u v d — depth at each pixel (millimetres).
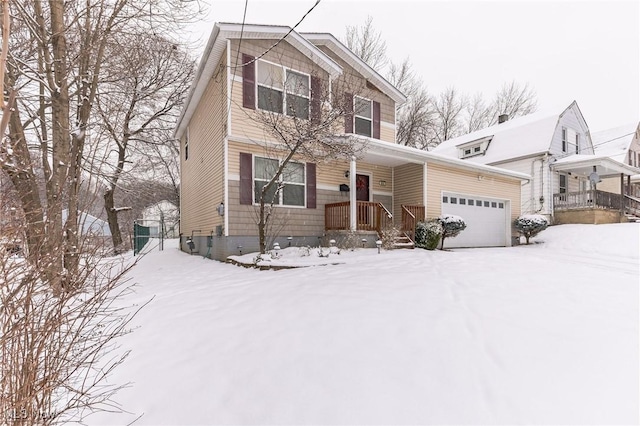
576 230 13328
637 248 10133
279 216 8961
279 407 2066
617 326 3057
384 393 2150
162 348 2979
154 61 10812
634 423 1818
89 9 5922
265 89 8844
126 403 2189
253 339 3021
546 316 3338
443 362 2488
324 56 9578
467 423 1865
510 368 2389
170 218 23484
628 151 20219
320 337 2971
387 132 12156
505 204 13578
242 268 7168
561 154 16750
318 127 6590
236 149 8414
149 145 15633
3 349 1644
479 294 4148
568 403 1998
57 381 1979
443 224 10328
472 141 19344
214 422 1972
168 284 6012
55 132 5406
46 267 1944
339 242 8969
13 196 1925
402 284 4707
